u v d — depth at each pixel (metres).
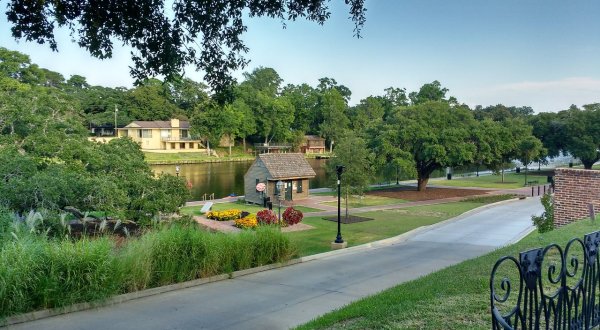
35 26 8.18
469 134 42.41
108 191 16.69
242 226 23.53
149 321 8.45
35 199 15.29
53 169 17.19
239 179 58.38
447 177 57.44
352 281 12.24
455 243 20.00
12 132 20.30
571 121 60.59
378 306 7.60
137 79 9.31
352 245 19.83
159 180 19.72
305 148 114.81
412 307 6.91
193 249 11.98
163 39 8.88
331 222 26.88
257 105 98.44
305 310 9.20
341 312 7.64
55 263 9.06
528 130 47.03
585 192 15.03
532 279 3.62
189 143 96.31
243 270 13.20
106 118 94.00
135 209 18.58
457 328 5.61
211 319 8.59
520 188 45.75
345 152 29.20
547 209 17.05
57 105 22.20
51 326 8.08
